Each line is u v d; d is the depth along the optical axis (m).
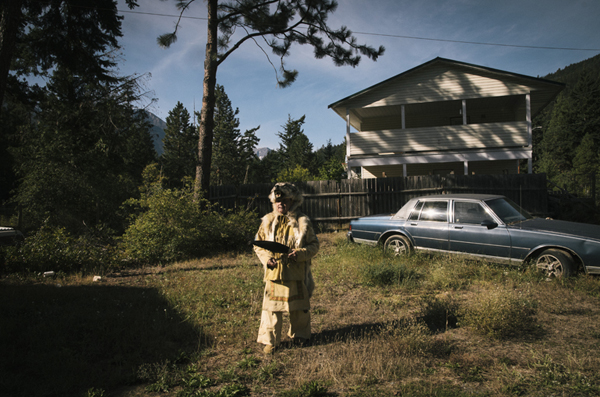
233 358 3.31
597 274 5.28
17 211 13.45
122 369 3.06
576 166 43.84
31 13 13.78
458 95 16.80
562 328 3.83
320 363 3.09
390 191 13.01
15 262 7.19
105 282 6.43
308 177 26.62
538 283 5.37
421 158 17.06
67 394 2.67
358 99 17.84
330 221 13.30
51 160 15.59
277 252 3.21
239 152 52.94
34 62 15.44
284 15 12.18
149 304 4.92
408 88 17.31
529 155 16.00
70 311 4.54
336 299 5.12
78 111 17.14
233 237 9.78
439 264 6.43
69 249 7.76
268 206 13.39
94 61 16.08
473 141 16.66
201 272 6.94
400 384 2.75
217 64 11.73
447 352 3.31
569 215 11.70
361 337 3.66
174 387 2.80
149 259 8.32
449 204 6.98
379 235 7.77
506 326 3.63
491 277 5.79
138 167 37.72
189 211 9.20
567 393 2.56
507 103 19.06
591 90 52.69
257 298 5.14
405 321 4.08
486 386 2.70
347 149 17.94
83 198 14.92
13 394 2.63
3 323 3.91
